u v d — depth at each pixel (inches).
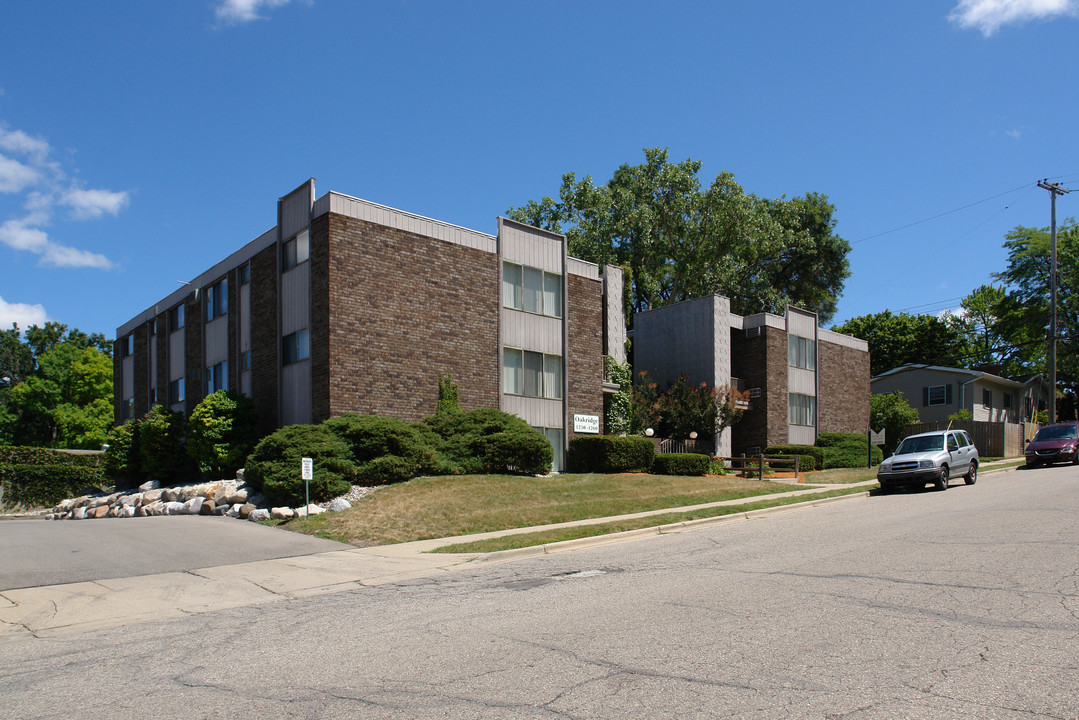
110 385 2172.7
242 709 199.9
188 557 490.9
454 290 888.9
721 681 204.7
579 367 1027.9
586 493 746.8
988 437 1444.4
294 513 636.7
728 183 1649.9
